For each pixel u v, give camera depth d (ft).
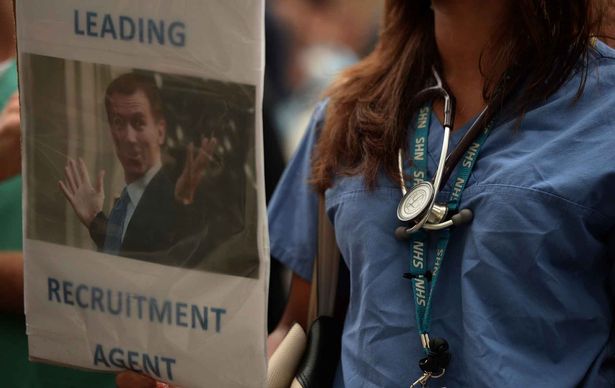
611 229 4.95
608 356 5.01
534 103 5.13
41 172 4.86
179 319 4.77
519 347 4.88
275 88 10.34
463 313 4.97
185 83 4.51
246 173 4.53
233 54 4.40
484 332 4.87
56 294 4.96
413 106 5.60
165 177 4.66
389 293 5.29
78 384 6.39
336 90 6.18
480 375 4.85
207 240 4.66
